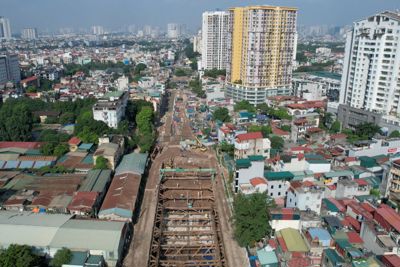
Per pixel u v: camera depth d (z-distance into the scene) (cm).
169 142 16725
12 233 7894
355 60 17725
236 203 9056
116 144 13488
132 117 19175
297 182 9525
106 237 7881
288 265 7125
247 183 10638
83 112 18250
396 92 16525
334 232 7544
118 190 10625
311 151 12988
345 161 11994
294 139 16100
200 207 10688
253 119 18850
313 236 7312
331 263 6644
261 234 8088
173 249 8819
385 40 16212
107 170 12006
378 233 7156
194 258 8581
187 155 14988
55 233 7931
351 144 13888
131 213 9462
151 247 8669
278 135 15625
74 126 16488
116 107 16700
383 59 16500
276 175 10231
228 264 8100
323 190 9019
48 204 9612
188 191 11844
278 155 11825
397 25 15750
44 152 13500
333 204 9250
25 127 15275
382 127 16362
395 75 16338
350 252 6681
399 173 9656
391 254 6675
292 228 8075
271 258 7369
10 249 7000
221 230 9438
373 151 13088
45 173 12019
